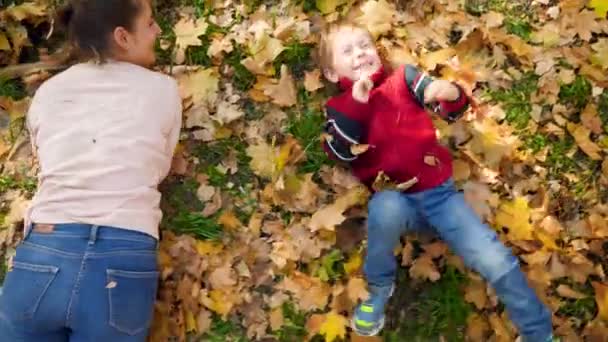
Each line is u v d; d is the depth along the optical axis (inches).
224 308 114.5
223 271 116.0
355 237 119.0
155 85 112.5
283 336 114.1
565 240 117.4
